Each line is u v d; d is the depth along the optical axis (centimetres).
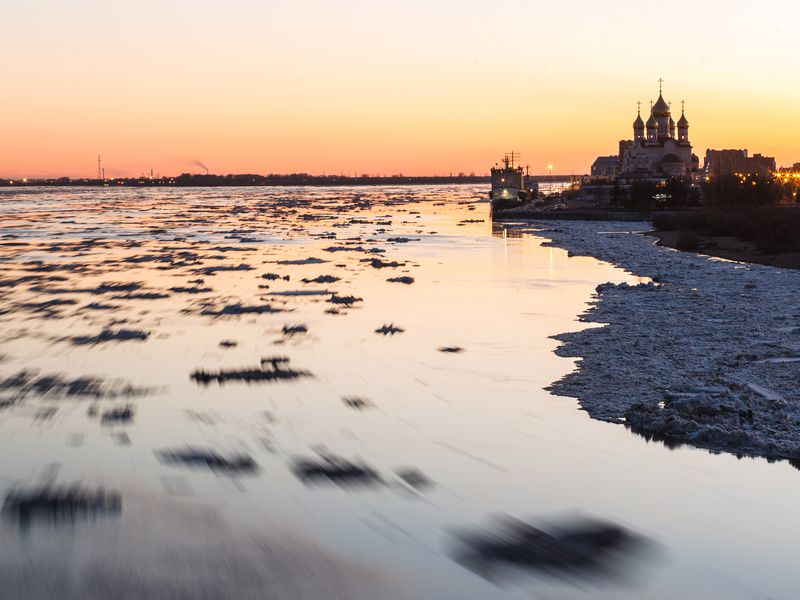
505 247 8581
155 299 5162
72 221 14312
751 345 3462
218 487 2138
